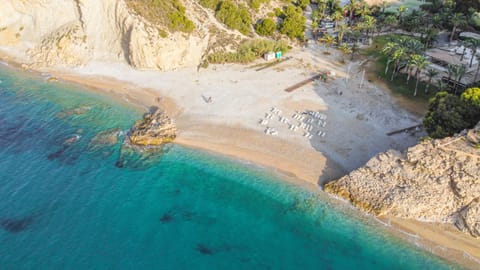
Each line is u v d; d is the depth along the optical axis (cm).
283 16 11569
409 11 13750
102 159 6650
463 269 4850
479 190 5119
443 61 9725
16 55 10075
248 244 5288
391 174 5747
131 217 5612
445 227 5300
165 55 9162
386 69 9269
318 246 5241
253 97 8331
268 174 6353
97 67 9406
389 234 5319
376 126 7388
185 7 10431
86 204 5778
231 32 10650
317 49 10719
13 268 4809
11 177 6212
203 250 5188
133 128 7319
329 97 8344
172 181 6253
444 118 6066
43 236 5256
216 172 6431
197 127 7394
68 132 7306
